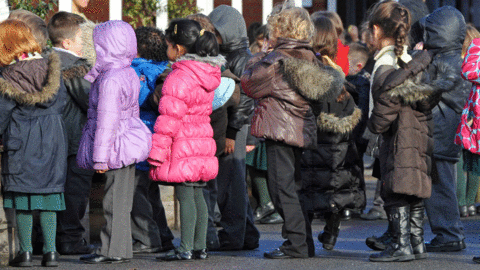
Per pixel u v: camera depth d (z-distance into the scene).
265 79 16.14
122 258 16.38
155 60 17.97
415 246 16.81
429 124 16.55
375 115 16.05
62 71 17.19
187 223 16.64
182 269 15.74
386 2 16.48
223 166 18.16
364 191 18.12
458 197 24.62
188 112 16.20
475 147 16.62
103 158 15.37
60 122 16.20
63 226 17.73
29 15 17.38
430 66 17.31
